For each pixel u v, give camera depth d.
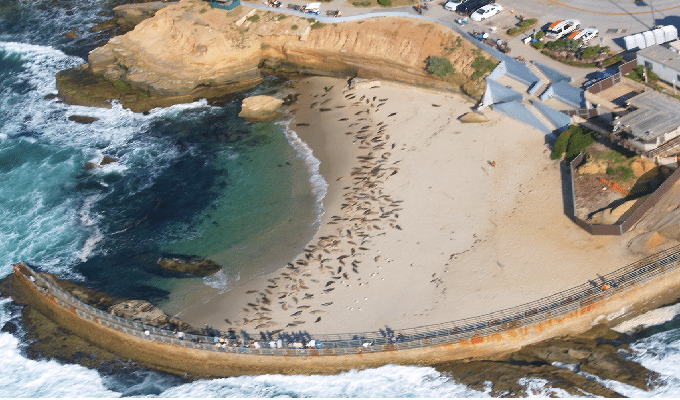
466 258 75.25
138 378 71.19
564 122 85.69
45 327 77.19
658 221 73.56
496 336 67.56
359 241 79.31
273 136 98.25
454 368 67.88
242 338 71.12
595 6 101.94
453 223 79.44
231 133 100.25
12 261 85.94
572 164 81.12
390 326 69.88
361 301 72.88
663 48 87.38
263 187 90.25
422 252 76.81
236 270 79.31
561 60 92.56
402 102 98.38
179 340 70.94
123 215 90.19
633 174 78.38
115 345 74.00
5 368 73.50
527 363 67.06
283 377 69.25
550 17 101.25
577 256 72.88
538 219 77.75
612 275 70.19
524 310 68.81
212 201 89.69
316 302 73.56
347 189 86.75
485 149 87.88
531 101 89.44
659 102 80.31
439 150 89.25
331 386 67.81
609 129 82.19
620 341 67.69
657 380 63.31
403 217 81.25
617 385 63.50
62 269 83.50
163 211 89.56
